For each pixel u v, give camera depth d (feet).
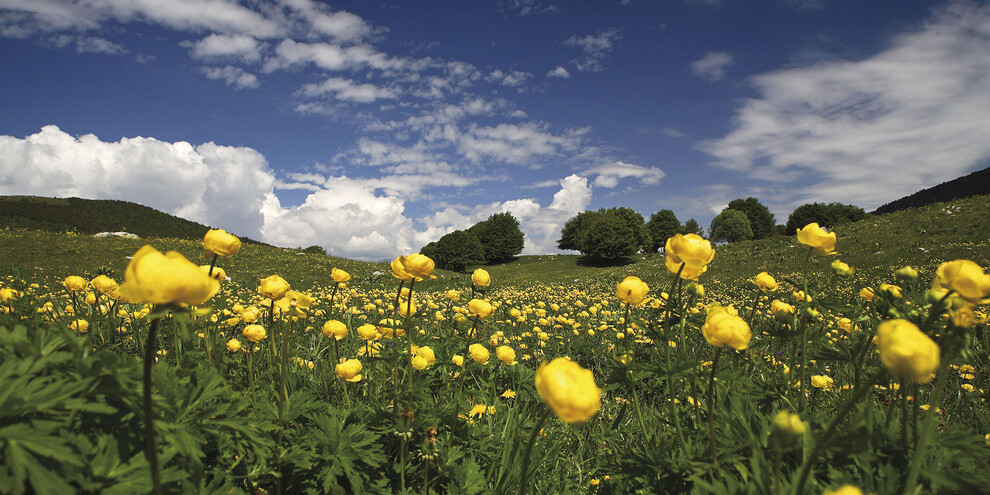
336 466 5.85
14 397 3.40
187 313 3.50
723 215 226.38
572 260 205.77
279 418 6.27
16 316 9.27
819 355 7.24
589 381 3.86
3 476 3.14
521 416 8.72
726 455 5.49
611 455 8.23
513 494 7.02
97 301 10.28
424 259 6.33
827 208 212.84
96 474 3.78
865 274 52.03
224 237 6.20
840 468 5.27
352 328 16.42
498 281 114.93
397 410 6.81
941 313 4.81
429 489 6.38
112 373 3.84
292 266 72.08
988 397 10.51
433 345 9.52
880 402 9.29
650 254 209.56
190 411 5.14
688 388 9.22
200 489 4.49
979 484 3.87
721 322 5.07
